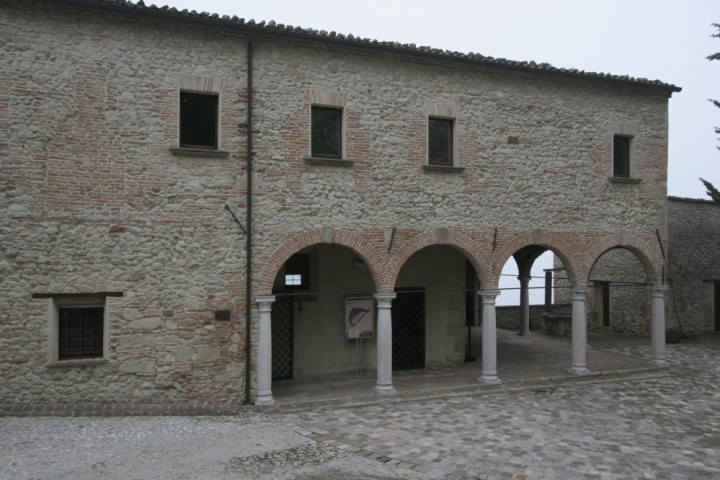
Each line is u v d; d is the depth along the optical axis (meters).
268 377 12.20
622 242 16.06
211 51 12.06
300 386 14.01
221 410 11.57
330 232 12.86
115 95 11.39
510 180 14.75
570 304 26.47
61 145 11.06
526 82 15.05
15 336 10.75
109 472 8.03
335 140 13.27
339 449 9.56
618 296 23.55
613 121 16.08
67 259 11.07
